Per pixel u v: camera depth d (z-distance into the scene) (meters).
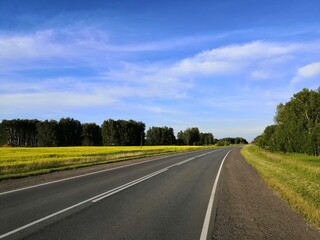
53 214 8.21
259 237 6.66
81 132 136.25
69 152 48.94
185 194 11.91
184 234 6.70
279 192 12.67
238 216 8.55
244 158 39.19
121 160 31.95
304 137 38.41
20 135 132.62
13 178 16.09
